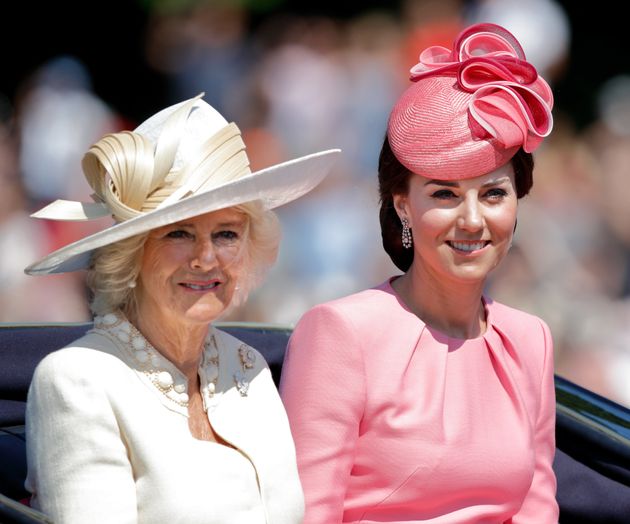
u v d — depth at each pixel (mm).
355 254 33125
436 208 13781
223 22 42625
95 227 32844
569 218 35750
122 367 12086
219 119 12500
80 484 11562
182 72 43156
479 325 14766
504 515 14031
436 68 14062
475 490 13734
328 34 39594
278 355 15633
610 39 46594
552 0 42281
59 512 11547
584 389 16266
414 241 14125
